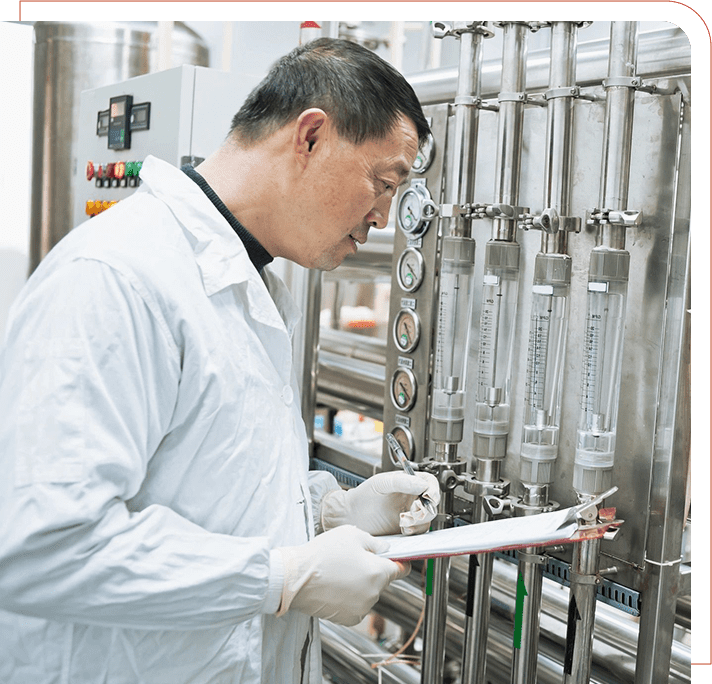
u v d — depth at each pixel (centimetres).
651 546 117
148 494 88
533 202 138
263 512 94
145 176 97
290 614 103
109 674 88
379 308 329
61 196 287
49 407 76
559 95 119
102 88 212
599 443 113
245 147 97
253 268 96
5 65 286
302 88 93
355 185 96
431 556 98
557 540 96
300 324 190
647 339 117
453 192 137
